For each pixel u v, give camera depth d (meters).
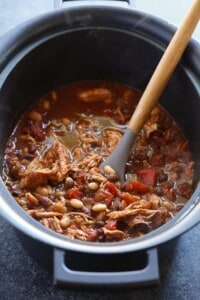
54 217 0.69
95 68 0.82
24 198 0.71
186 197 0.73
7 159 0.75
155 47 0.76
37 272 0.75
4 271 0.75
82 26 0.76
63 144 0.77
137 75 0.82
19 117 0.80
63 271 0.56
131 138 0.73
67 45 0.77
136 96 0.83
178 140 0.79
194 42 0.73
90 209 0.70
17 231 0.64
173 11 0.94
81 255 0.58
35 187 0.71
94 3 0.78
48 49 0.76
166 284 0.75
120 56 0.80
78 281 0.56
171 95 0.79
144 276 0.56
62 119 0.80
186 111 0.77
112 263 0.61
